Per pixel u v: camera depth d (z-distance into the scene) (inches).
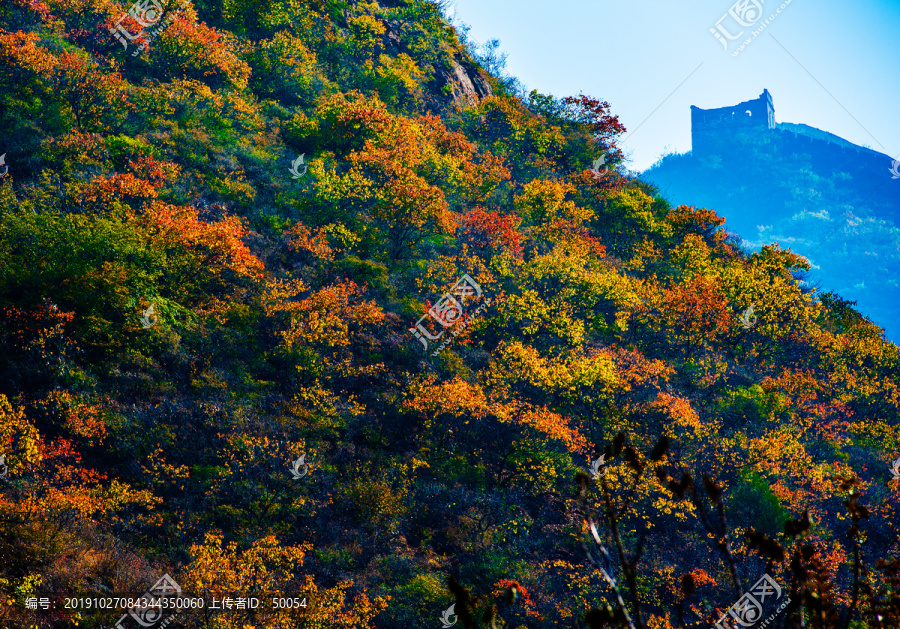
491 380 1103.0
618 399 1151.0
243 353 1010.7
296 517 806.5
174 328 983.6
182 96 1466.5
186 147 1353.3
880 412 1396.4
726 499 1023.0
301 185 1409.9
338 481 876.6
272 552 694.5
